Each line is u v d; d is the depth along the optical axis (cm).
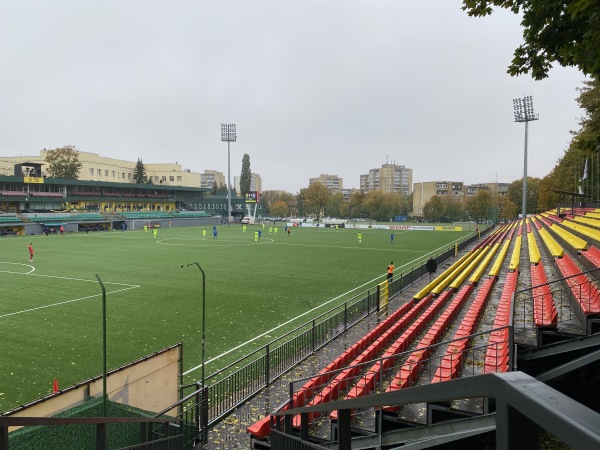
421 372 993
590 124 2092
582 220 3084
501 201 12031
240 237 6806
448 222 12619
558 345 888
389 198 13900
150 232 7838
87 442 776
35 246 5150
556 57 696
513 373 124
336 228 9694
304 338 1433
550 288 1332
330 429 845
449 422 675
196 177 14112
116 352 1522
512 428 117
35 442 704
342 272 3300
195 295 2447
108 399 882
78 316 1984
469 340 1084
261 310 2120
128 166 13138
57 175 10544
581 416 93
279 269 3431
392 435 736
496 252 3400
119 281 2862
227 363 1445
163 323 1883
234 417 1030
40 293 2473
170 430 897
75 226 7969
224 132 10000
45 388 1229
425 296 1888
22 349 1539
